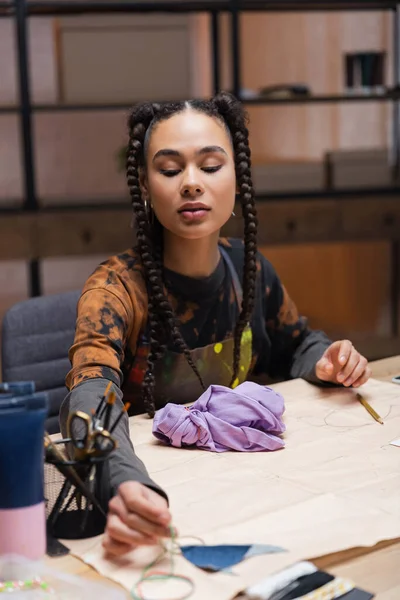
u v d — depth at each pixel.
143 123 1.51
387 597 0.87
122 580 0.89
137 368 1.57
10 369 1.77
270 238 4.15
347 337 4.95
